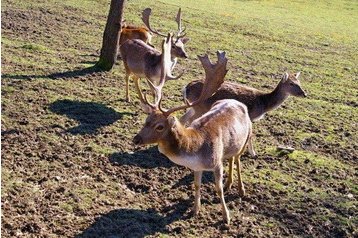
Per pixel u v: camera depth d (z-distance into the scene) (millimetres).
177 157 3383
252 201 3955
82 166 4230
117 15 6809
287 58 9164
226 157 3777
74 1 11664
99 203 3701
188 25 10953
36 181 3916
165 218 3607
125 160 4414
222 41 9852
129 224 3486
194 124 3562
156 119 3293
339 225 3736
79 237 3297
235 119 3785
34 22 9414
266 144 5062
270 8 15414
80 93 5926
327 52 10086
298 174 4453
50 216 3486
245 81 7336
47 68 6715
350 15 15758
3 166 4074
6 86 5816
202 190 4039
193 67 7742
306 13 15305
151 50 5707
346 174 4527
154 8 12227
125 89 6301
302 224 3719
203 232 3498
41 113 5211
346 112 6344
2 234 3236
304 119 5910
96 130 4973
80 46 8219
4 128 4766
